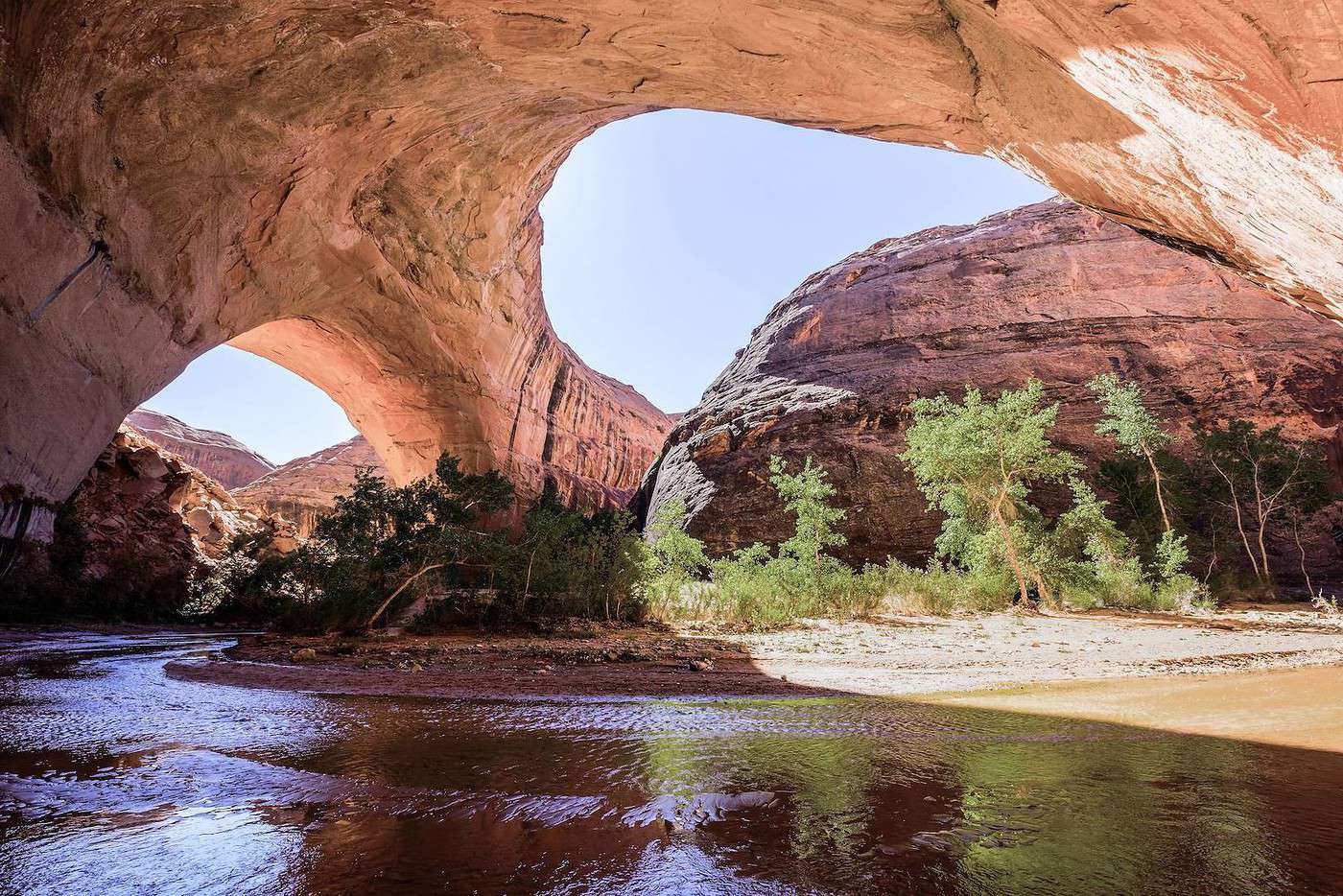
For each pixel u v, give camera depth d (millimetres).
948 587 18172
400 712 4012
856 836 1687
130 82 12320
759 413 40094
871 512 32688
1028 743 2932
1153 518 26594
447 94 14344
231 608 20906
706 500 35938
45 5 10742
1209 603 17453
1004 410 19906
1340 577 27844
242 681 5648
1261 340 35312
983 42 6887
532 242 31719
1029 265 41469
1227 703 3982
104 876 1467
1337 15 3766
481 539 13477
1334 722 3307
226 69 12883
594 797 2080
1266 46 4238
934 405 21672
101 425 14891
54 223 12320
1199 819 1788
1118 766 2443
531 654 8141
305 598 13188
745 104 10812
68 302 13141
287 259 19375
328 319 25375
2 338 11953
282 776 2381
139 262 14531
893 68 8148
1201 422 33281
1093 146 7039
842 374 40781
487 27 11227
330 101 14508
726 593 14656
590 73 11711
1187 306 37406
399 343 27406
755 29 8656
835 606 15023
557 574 13945
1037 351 37688
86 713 3932
